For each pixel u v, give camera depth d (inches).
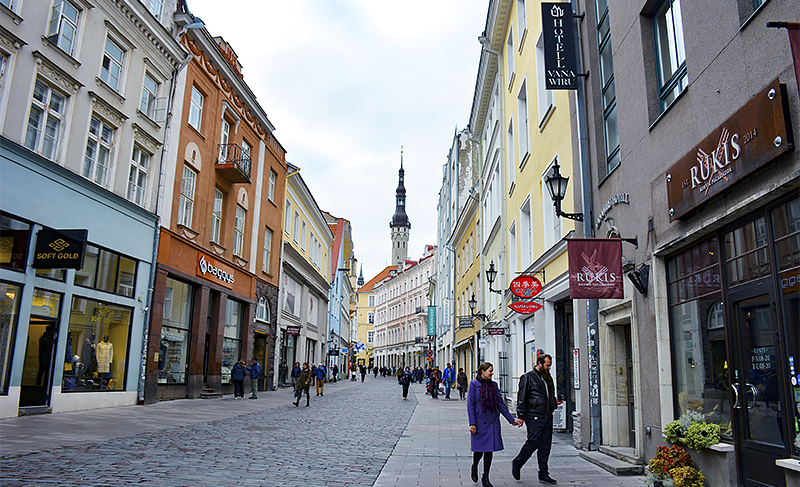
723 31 241.6
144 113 704.4
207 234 878.4
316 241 1745.8
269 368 1198.9
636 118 339.0
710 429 254.7
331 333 2091.5
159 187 734.5
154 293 717.3
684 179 272.2
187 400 799.1
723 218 243.8
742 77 228.1
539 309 565.3
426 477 310.3
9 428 419.2
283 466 323.6
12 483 243.3
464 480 303.7
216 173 916.0
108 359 636.7
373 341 4249.5
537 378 309.3
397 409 855.1
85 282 594.2
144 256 699.4
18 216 498.3
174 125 773.3
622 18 362.0
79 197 578.9
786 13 199.9
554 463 362.9
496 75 944.9
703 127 259.6
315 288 1685.5
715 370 261.9
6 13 490.6
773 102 201.2
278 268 1243.2
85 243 508.1
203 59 863.7
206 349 892.6
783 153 197.6
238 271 1002.1
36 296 523.5
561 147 506.9
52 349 544.4
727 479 239.6
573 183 460.4
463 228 1507.1
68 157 569.6
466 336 1423.5
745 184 226.2
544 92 589.6
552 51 442.6
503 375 892.6
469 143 1401.3
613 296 334.0
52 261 510.3
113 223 637.3
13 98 500.4
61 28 564.7
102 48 623.5
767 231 220.7
